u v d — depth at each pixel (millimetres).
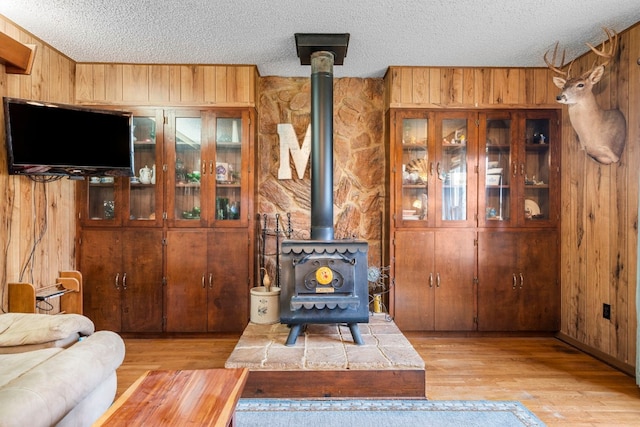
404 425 1977
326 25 2645
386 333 2801
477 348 3135
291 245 2562
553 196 3396
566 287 3322
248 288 3340
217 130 3400
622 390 2402
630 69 2648
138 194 3412
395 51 3072
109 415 1278
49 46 2977
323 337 2709
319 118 2842
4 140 2562
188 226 3344
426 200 3426
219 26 2662
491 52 3094
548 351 3074
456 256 3398
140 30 2721
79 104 3312
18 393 1276
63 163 2715
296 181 3631
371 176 3650
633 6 2381
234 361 2289
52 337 1882
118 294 3328
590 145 2938
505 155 3453
